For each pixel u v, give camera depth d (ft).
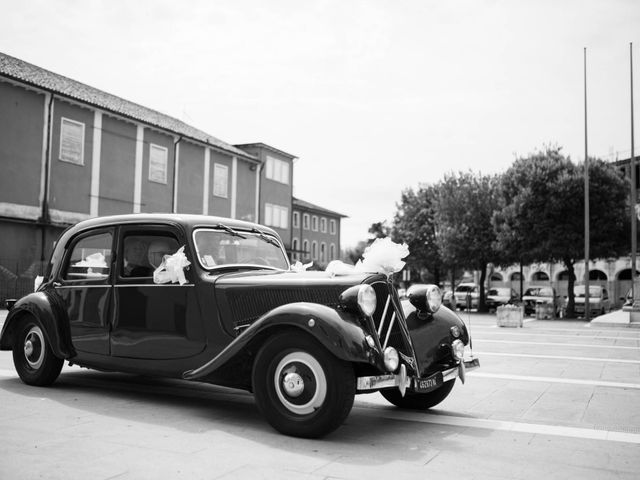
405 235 136.26
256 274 17.99
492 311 109.50
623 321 65.31
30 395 19.26
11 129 76.48
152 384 21.94
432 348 17.35
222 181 119.34
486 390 22.58
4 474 11.22
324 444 14.05
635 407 19.44
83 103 85.46
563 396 21.38
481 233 104.78
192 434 14.66
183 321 17.58
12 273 76.59
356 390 14.90
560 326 64.90
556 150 94.27
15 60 88.94
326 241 209.97
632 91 79.15
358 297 14.42
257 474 11.60
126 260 19.06
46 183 80.89
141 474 11.41
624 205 88.94
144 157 98.37
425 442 14.65
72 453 12.71
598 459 13.34
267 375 14.73
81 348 19.74
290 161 146.82
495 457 13.39
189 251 17.83
